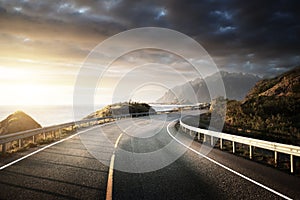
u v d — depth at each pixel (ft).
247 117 61.46
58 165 27.02
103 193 18.13
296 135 42.47
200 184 20.92
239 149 41.01
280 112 58.59
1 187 19.19
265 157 34.12
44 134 48.83
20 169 24.97
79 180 21.39
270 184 21.07
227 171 25.68
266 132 47.39
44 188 19.04
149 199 17.15
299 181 22.15
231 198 17.57
